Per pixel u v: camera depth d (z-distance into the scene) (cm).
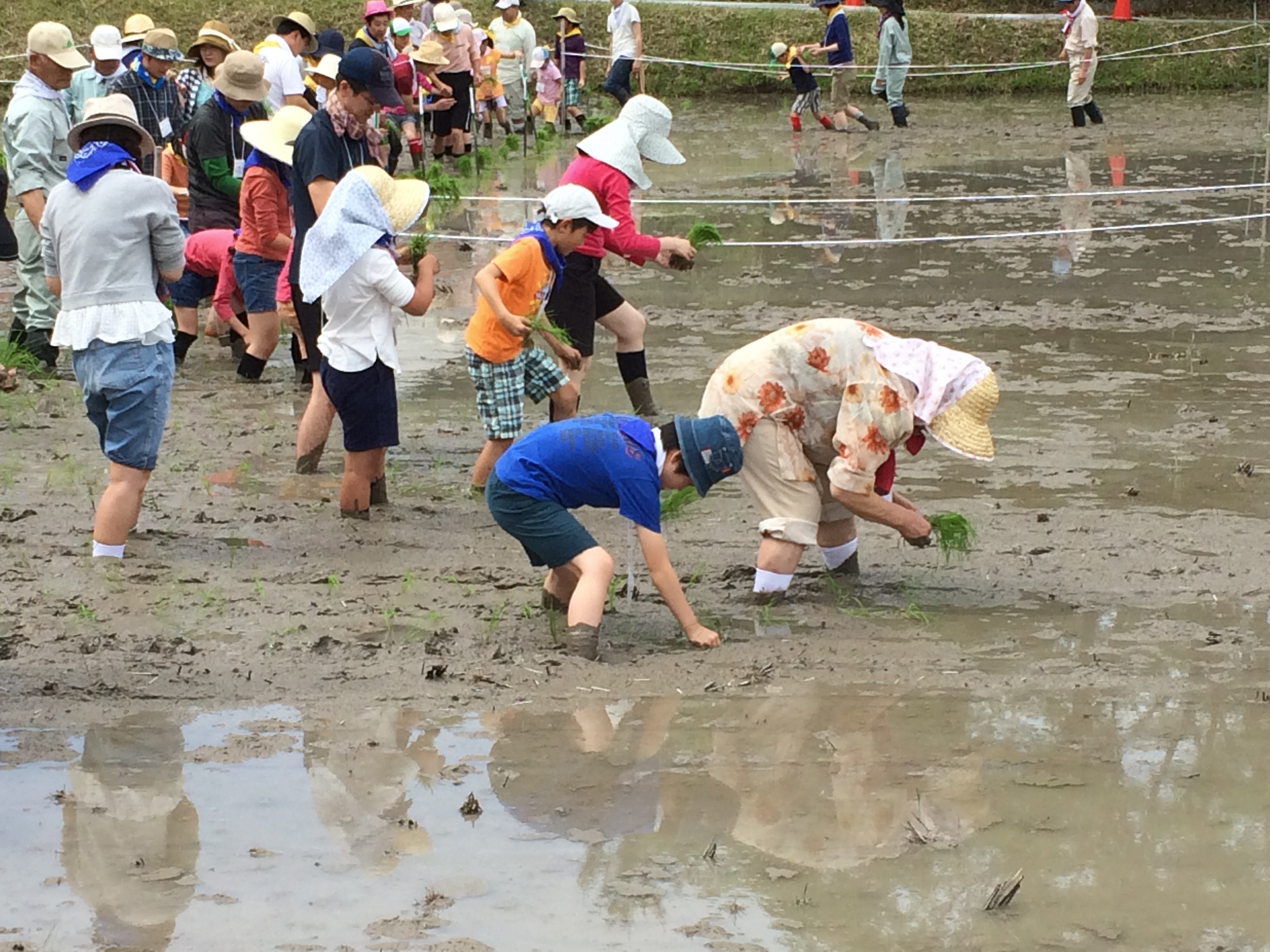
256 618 742
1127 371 1105
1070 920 543
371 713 664
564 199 872
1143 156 2142
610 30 2527
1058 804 602
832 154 2225
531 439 722
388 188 850
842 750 637
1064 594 768
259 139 1055
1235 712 662
